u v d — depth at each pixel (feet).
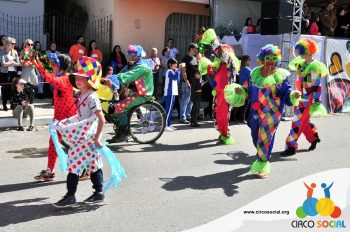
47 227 15.07
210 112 36.81
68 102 18.65
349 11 49.67
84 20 49.57
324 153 26.18
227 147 27.09
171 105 31.60
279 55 20.67
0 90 33.24
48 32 47.24
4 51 33.68
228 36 43.06
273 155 25.59
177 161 23.65
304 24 42.45
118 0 44.88
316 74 24.91
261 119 20.98
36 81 33.86
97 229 15.02
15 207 16.75
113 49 42.93
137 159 23.80
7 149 25.14
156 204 17.40
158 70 40.24
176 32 49.26
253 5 50.08
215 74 27.35
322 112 25.35
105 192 18.58
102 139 27.78
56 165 22.18
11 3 43.45
